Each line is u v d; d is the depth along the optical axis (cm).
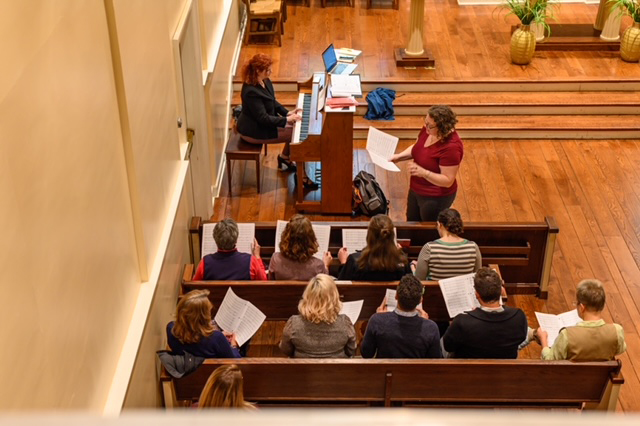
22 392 222
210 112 687
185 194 546
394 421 35
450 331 411
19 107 223
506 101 862
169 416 35
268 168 785
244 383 407
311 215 708
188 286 471
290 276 479
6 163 212
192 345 404
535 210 711
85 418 34
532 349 546
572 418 36
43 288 244
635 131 830
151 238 430
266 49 962
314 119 703
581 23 1006
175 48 532
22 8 229
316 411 37
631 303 590
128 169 383
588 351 402
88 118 305
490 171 775
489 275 402
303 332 411
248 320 453
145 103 418
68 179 275
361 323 553
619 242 664
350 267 485
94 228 314
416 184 580
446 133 547
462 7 1074
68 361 274
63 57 272
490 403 417
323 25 1023
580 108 856
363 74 891
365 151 819
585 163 789
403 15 1051
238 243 534
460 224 484
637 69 903
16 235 219
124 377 347
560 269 629
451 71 901
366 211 699
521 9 889
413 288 400
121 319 366
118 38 349
